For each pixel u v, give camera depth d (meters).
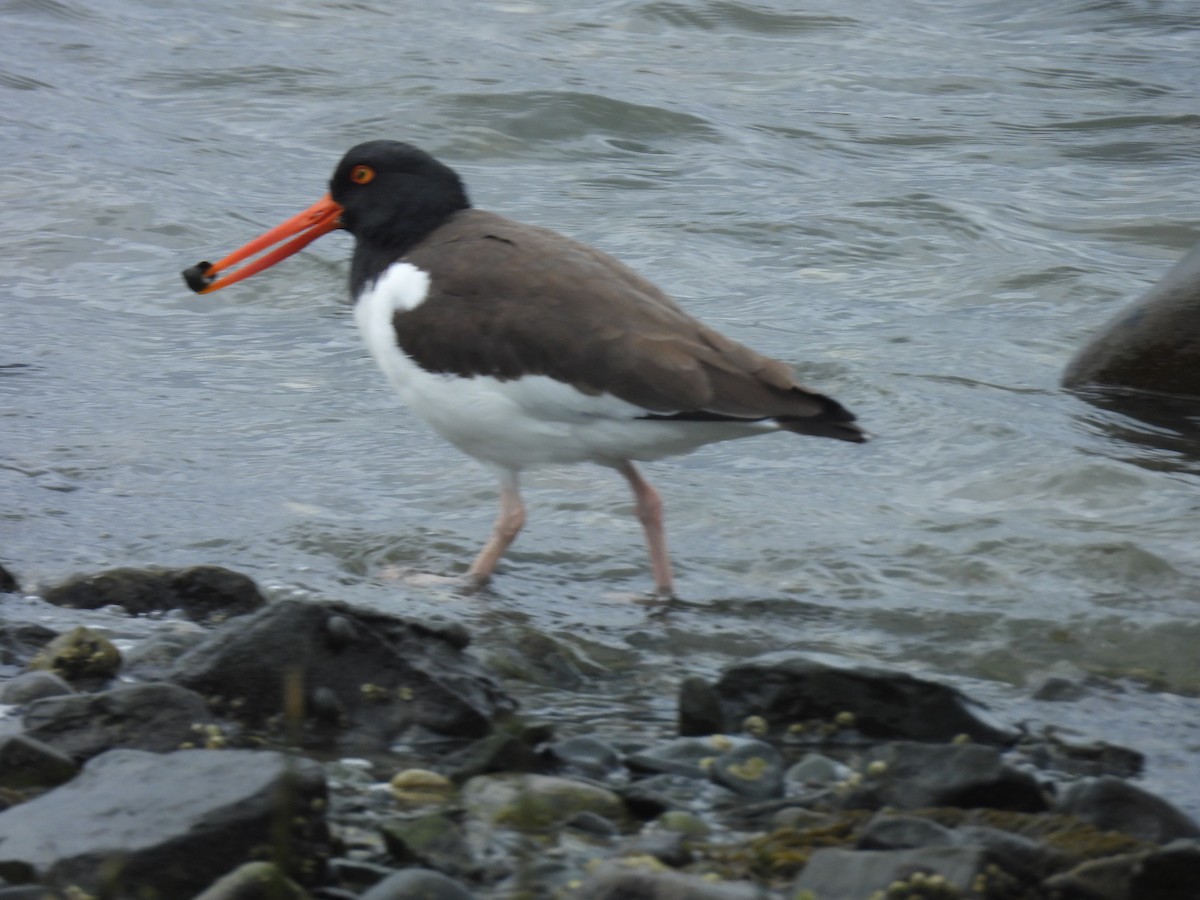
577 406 9.95
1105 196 21.59
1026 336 16.47
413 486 12.58
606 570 11.05
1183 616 9.98
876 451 13.32
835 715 8.28
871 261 18.91
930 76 27.27
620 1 31.28
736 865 6.70
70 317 16.59
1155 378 14.80
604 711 8.70
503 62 26.88
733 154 22.81
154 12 29.83
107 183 20.53
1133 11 31.53
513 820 7.08
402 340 10.42
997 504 12.23
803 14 30.47
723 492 12.42
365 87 25.14
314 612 8.41
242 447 13.34
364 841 6.91
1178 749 8.21
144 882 6.23
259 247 11.34
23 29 27.98
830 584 10.73
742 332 16.22
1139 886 6.17
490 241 10.49
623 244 19.06
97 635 8.81
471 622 9.96
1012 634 9.82
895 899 6.09
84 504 11.95
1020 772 7.25
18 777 7.29
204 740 7.77
